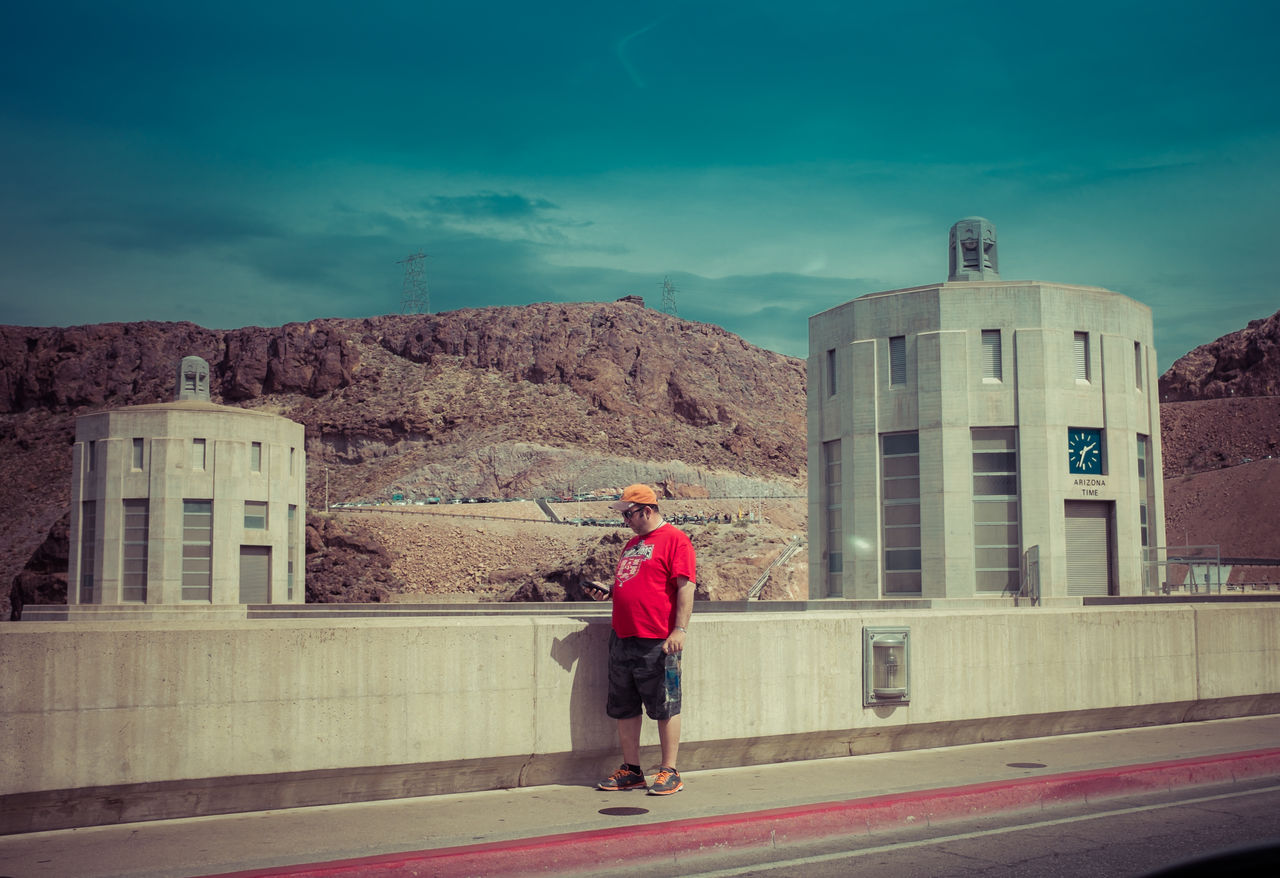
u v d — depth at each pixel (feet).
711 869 22.49
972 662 35.60
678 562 27.78
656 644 27.78
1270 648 43.09
